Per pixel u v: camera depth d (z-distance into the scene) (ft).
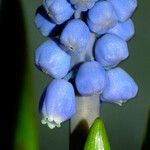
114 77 0.28
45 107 0.27
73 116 0.28
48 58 0.27
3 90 0.41
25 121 0.36
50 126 0.27
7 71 0.41
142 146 0.33
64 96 0.27
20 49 0.41
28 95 0.37
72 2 0.26
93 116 0.28
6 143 0.41
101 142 0.27
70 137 0.28
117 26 0.28
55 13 0.26
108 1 0.27
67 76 0.28
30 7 0.54
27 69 0.40
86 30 0.26
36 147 0.36
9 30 0.40
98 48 0.27
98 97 0.28
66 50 0.27
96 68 0.27
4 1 0.40
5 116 0.41
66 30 0.26
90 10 0.27
